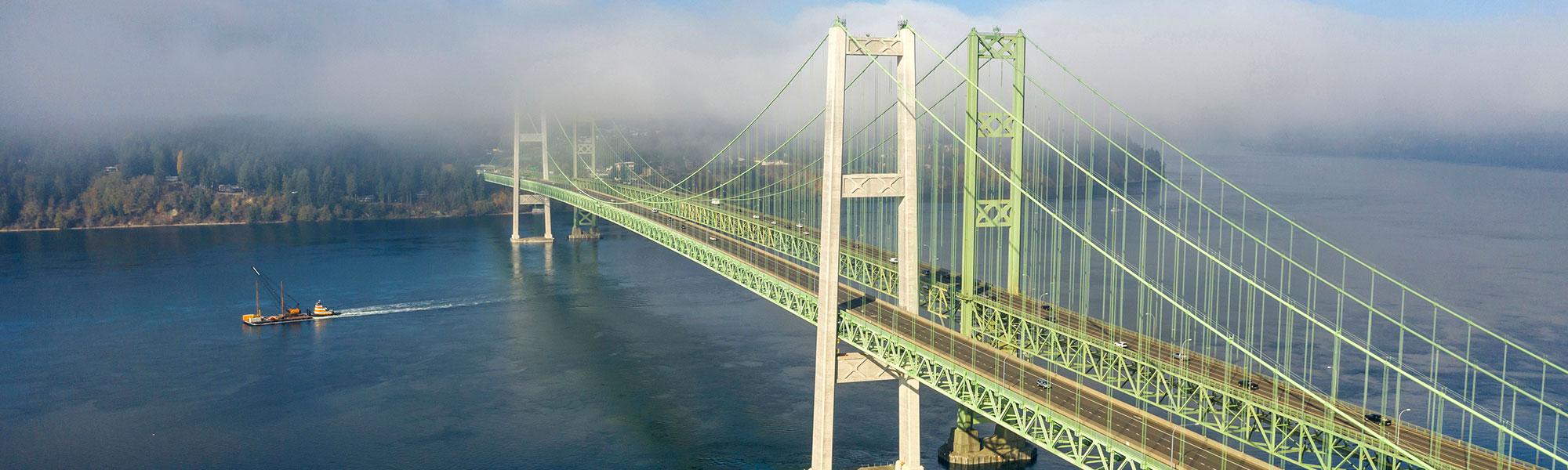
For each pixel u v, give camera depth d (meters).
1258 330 97.38
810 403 81.06
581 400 83.44
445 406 82.38
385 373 92.19
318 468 69.44
